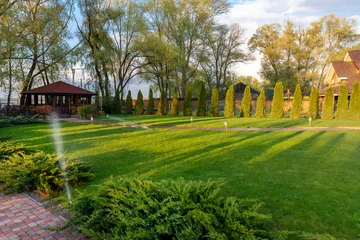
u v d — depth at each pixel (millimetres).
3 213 3189
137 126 12648
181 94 28594
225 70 34781
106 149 6793
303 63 33344
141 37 23312
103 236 2268
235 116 20859
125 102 25781
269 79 35562
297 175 4406
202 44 28422
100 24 21891
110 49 22375
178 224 2023
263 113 19125
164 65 25125
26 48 17297
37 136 9328
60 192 3789
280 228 2652
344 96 16859
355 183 3973
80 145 7414
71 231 2588
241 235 1996
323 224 2721
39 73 20406
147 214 2180
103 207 2541
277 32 33125
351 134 9453
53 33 18500
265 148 6789
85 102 23547
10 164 4250
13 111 17266
